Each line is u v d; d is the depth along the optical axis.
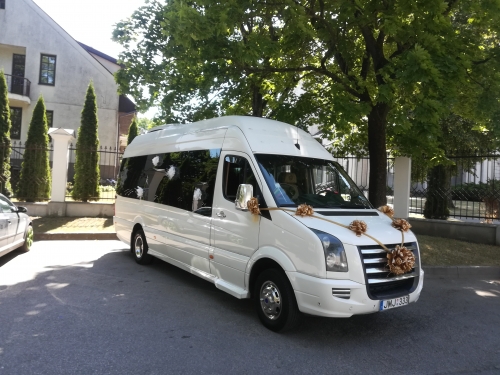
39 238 10.47
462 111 9.67
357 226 4.36
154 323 4.93
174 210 6.77
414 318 5.55
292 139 5.75
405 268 4.36
